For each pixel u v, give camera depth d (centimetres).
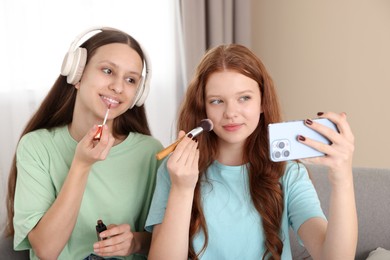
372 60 226
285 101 249
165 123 231
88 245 120
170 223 98
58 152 121
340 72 234
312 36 238
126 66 114
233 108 101
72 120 127
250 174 112
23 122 198
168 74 229
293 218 107
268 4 247
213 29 229
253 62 104
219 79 102
